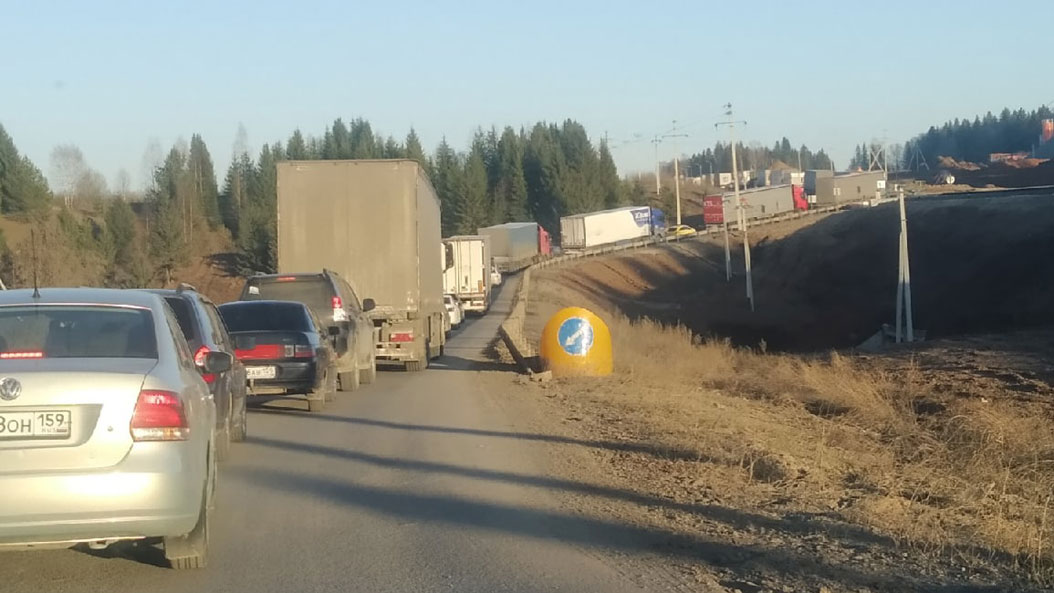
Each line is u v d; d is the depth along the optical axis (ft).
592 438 41.60
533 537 25.68
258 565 23.30
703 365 77.97
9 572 22.63
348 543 25.25
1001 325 146.20
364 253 73.46
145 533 20.42
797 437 42.34
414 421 47.62
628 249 299.38
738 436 40.83
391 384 66.80
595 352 67.26
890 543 24.66
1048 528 25.54
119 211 208.64
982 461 35.99
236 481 33.12
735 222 319.47
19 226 178.40
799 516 27.71
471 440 41.55
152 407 20.51
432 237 86.53
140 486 20.06
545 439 41.57
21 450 19.69
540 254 318.45
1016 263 171.12
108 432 20.08
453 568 23.02
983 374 71.46
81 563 23.32
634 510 28.60
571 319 67.62
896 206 237.04
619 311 199.41
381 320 74.33
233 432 39.96
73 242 139.74
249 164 335.88
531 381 65.36
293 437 42.75
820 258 228.22
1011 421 44.06
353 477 33.73
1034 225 187.21
